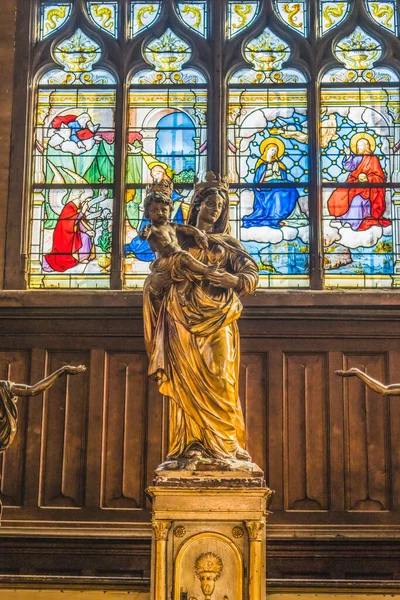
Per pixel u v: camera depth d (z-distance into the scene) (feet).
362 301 43.83
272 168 46.70
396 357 43.60
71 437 43.09
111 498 42.39
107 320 44.27
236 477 28.45
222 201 32.37
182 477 28.43
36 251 46.03
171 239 30.86
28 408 43.37
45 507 42.32
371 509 42.01
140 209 46.44
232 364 30.35
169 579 27.89
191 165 46.88
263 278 45.32
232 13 48.52
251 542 27.99
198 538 28.09
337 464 42.42
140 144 47.24
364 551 41.14
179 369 29.86
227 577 27.91
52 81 48.16
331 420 42.91
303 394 43.34
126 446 42.91
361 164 46.70
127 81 47.88
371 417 42.93
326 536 41.09
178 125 47.44
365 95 47.57
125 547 41.32
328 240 45.78
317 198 45.91
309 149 46.75
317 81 47.52
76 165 47.03
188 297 30.35
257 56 48.19
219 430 29.60
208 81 47.78
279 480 42.32
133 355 43.98
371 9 48.42
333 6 48.49
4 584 28.73
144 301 30.94
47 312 44.24
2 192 46.24
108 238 46.09
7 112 47.21
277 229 45.88
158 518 28.14
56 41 48.55
